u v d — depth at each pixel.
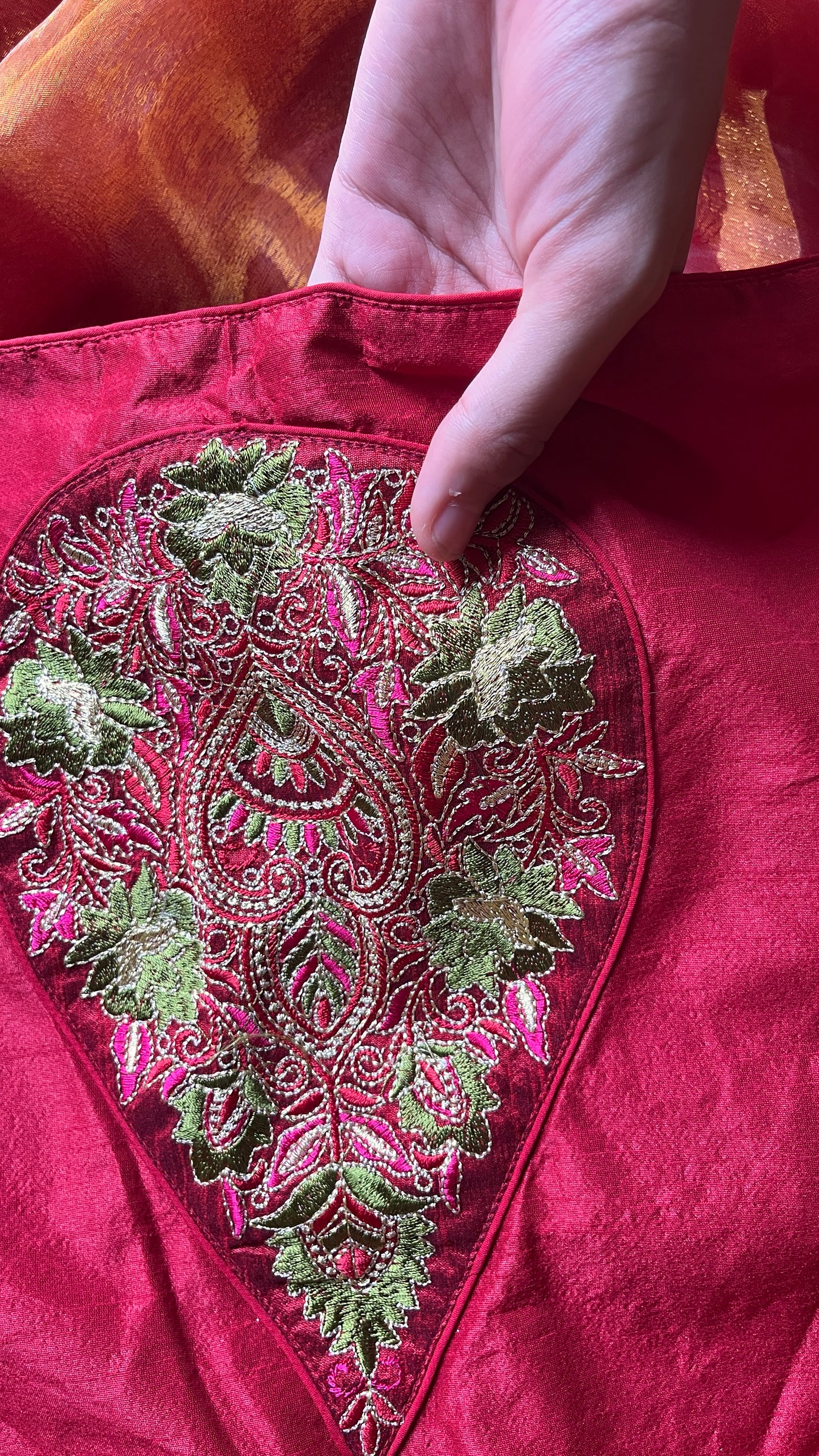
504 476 0.33
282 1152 0.32
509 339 0.33
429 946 0.33
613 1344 0.31
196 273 0.40
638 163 0.32
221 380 0.34
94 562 0.34
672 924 0.33
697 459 0.35
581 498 0.34
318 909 0.33
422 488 0.33
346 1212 0.32
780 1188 0.32
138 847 0.33
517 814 0.33
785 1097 0.32
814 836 0.33
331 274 0.40
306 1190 0.32
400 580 0.34
